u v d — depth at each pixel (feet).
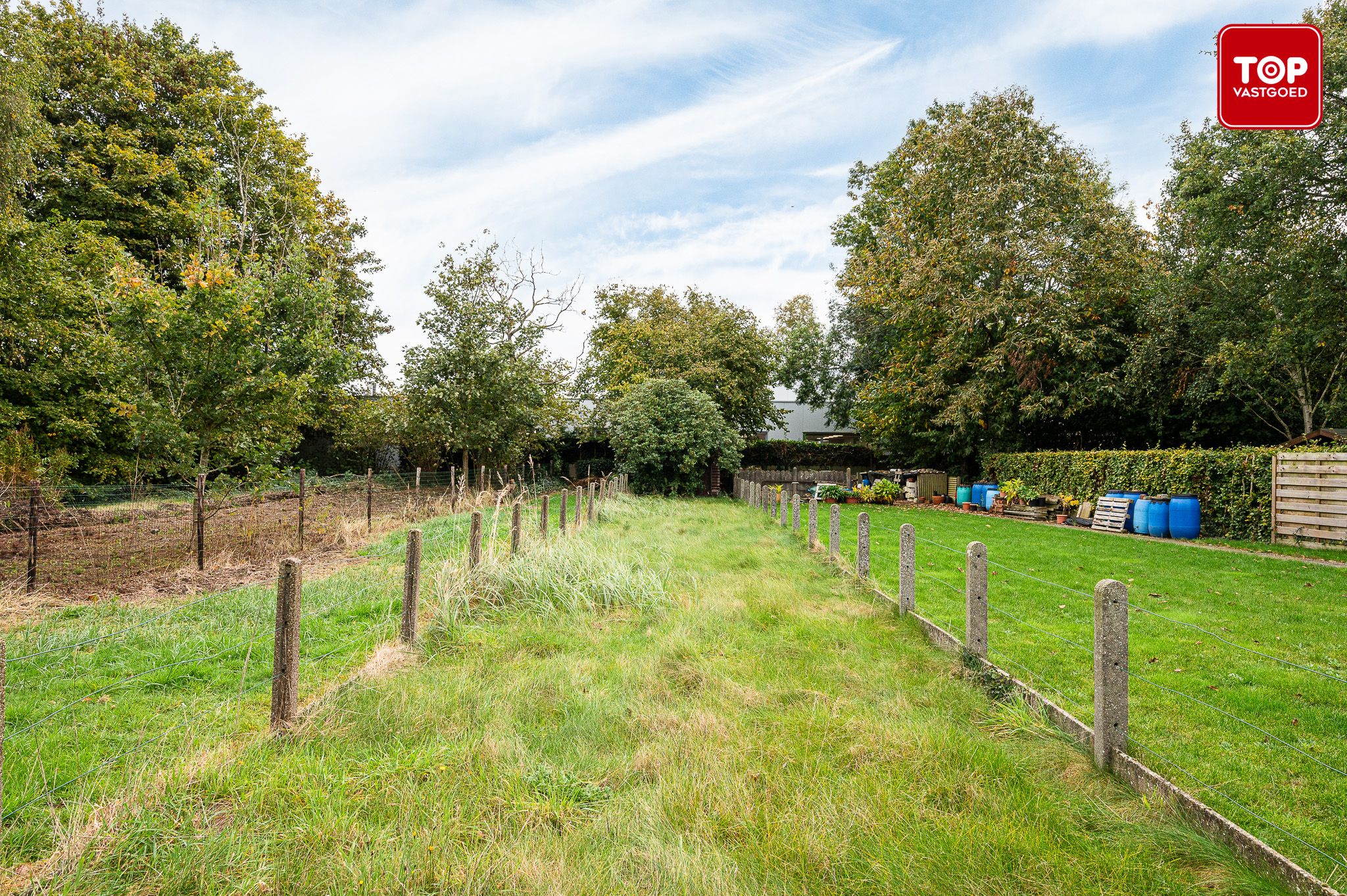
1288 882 7.98
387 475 75.72
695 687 14.61
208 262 35.32
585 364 106.32
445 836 8.62
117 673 14.49
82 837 8.06
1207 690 14.71
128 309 28.19
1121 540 41.45
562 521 31.73
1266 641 18.63
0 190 42.42
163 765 10.05
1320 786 10.62
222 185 65.82
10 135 42.01
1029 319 69.62
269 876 7.73
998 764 10.91
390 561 28.17
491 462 76.28
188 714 12.26
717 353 103.24
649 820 9.12
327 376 36.96
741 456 90.43
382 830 8.73
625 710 13.10
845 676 15.25
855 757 11.25
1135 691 14.53
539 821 9.12
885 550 34.58
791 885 8.00
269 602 20.21
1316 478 37.65
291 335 35.09
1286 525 39.19
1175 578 27.73
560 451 105.60
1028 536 43.91
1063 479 58.49
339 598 21.16
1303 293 51.70
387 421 68.23
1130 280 69.05
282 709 11.56
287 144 75.61
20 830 8.52
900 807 9.61
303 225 74.38
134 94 64.85
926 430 82.38
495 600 20.94
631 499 66.49
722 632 18.58
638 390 83.61
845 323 129.49
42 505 39.58
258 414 32.40
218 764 10.02
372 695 13.03
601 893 7.72
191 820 8.66
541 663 15.70
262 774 9.91
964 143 72.13
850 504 78.54
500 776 10.23
